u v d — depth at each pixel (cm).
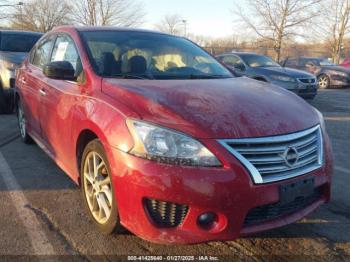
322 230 356
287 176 290
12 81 835
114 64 388
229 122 288
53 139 431
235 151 277
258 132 286
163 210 279
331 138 727
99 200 332
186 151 273
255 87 374
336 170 530
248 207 277
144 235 283
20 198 411
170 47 450
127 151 284
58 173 483
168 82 359
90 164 342
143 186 274
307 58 1941
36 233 341
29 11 4247
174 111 292
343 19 2889
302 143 305
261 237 341
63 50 448
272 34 2731
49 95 435
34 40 991
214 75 422
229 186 271
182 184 269
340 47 2958
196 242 277
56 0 4147
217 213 275
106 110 314
